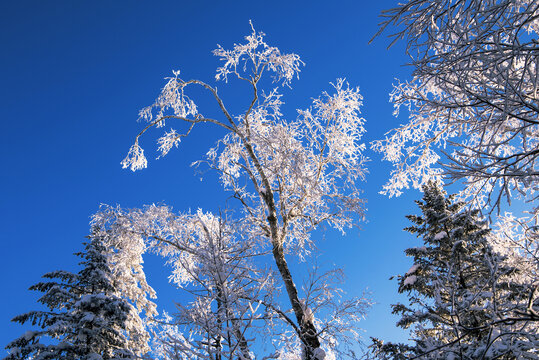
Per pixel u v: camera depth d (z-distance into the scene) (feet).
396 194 32.32
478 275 31.14
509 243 25.98
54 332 38.73
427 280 32.63
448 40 13.94
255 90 39.29
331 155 36.78
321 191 35.06
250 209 37.70
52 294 41.47
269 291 24.50
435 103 16.31
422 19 14.79
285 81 39.63
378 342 29.94
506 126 16.88
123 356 40.09
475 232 30.58
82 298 41.50
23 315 38.86
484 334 27.66
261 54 39.81
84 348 38.75
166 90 40.32
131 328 46.73
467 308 19.69
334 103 36.78
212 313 21.68
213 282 23.50
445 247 34.22
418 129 28.45
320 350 26.73
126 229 36.27
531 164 13.61
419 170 30.63
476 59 13.08
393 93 24.03
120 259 43.32
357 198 34.94
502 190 13.53
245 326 21.58
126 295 53.21
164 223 35.94
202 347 20.20
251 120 40.91
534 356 18.16
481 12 12.57
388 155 30.76
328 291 28.94
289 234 38.45
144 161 40.11
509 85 12.43
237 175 41.11
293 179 36.37
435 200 38.01
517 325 20.26
